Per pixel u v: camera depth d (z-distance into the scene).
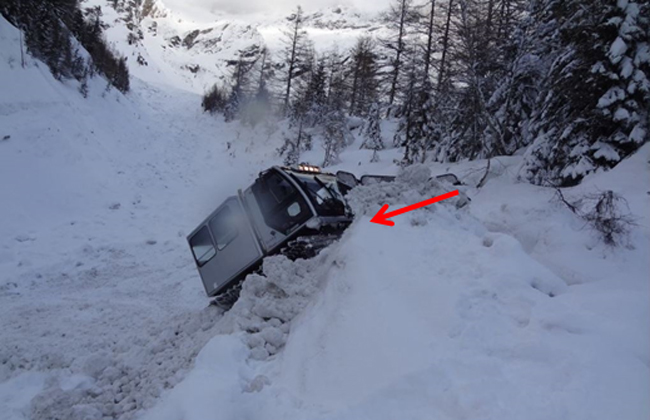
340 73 51.66
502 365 3.44
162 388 4.53
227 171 26.59
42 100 20.73
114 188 18.94
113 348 6.94
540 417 2.88
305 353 4.11
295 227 6.76
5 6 25.22
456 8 17.45
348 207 7.30
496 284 4.41
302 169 7.62
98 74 35.69
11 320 8.32
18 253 11.86
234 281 7.60
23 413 5.06
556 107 12.88
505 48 17.58
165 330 7.17
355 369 3.67
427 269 4.68
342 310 4.36
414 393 3.24
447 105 18.91
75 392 5.20
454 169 16.33
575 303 4.43
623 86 10.66
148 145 28.02
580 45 11.62
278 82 49.09
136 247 13.34
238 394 3.66
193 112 46.38
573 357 3.43
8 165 15.79
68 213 15.62
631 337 3.80
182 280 10.79
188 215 17.67
